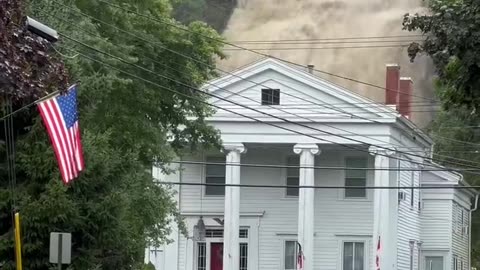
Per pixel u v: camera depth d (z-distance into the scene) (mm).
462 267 146750
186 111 75438
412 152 112812
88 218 45562
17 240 39625
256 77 111938
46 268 44500
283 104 111062
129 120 66875
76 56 51312
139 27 69375
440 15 34250
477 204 172875
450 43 33688
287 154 114688
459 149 173500
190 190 115188
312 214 109875
